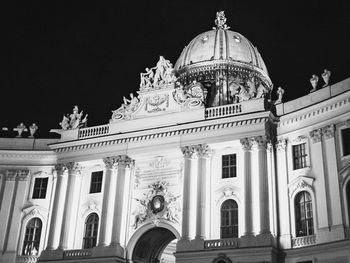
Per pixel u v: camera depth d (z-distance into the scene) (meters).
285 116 43.22
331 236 37.38
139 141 46.72
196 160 43.88
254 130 42.22
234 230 41.06
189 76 56.47
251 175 41.12
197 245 40.28
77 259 44.44
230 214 41.75
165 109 47.06
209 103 52.53
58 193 48.34
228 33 59.72
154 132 45.75
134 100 48.81
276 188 41.69
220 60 56.16
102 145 48.16
